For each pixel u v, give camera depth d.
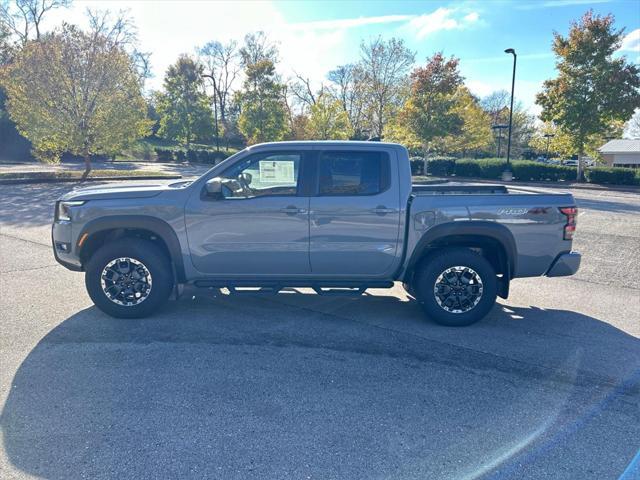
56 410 3.16
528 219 4.75
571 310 5.50
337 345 4.34
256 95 36.47
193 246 4.75
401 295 6.00
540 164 27.20
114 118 19.88
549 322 5.07
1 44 37.50
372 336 4.58
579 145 25.05
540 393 3.51
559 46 24.98
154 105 59.00
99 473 2.55
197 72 49.56
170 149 46.06
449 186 5.51
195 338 4.44
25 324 4.71
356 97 44.03
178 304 5.41
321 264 4.82
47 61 18.48
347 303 5.61
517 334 4.70
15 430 2.93
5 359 3.92
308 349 4.24
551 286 6.53
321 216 4.70
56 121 18.97
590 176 25.44
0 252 7.71
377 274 4.89
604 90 23.78
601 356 4.18
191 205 4.70
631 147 46.62
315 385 3.58
